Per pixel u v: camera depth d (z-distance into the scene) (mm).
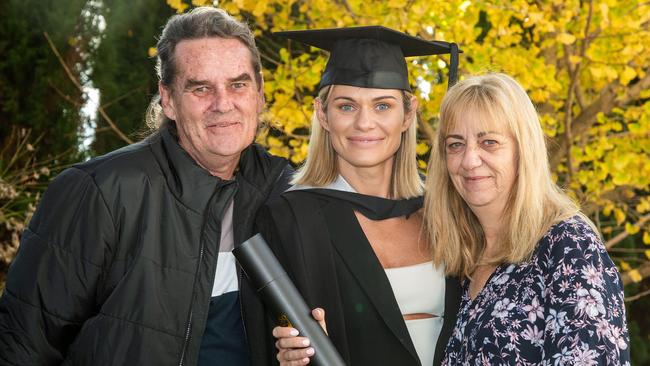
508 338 2463
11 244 5887
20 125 6551
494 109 2566
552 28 5156
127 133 6801
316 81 5492
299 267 2832
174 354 2682
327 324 2811
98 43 6762
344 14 5324
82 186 2682
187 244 2732
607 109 5996
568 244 2459
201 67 2754
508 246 2605
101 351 2615
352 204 2945
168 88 2836
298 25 5699
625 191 6473
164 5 6906
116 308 2633
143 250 2664
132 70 6816
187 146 2855
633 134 5797
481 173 2605
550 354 2383
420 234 2932
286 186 3055
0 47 6512
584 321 2340
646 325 8414
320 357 2486
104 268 2660
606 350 2311
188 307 2705
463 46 5402
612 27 5316
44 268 2641
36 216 2713
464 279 2836
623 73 5363
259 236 2559
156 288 2668
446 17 5176
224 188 2842
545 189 2592
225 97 2756
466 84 2652
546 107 6137
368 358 2799
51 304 2627
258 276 2525
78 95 6742
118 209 2668
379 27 3006
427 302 2869
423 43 3096
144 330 2639
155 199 2723
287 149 5594
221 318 2828
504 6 5270
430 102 5488
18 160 6488
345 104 2957
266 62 7141
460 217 2818
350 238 2875
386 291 2811
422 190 3082
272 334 2781
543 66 5234
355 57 3012
